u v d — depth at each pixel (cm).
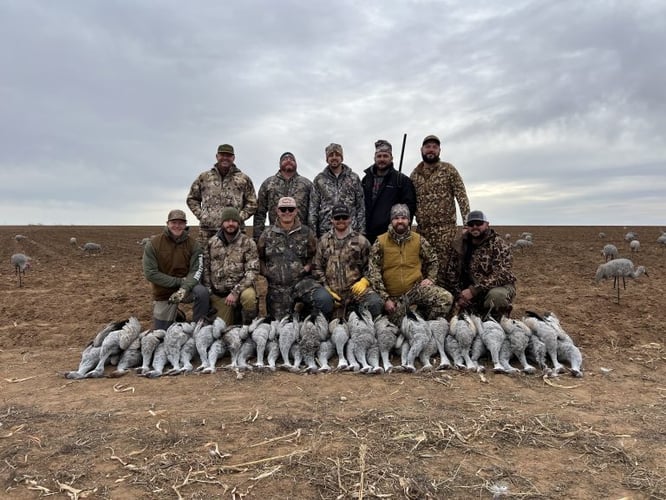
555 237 4278
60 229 6103
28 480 452
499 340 802
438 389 696
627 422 580
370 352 815
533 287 1611
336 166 1000
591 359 846
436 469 468
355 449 504
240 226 960
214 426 561
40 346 962
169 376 767
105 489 436
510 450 507
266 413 600
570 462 484
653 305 1267
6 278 1875
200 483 444
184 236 921
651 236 4231
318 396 664
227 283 943
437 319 863
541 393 682
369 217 1020
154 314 952
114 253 2980
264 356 868
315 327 829
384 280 944
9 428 563
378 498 423
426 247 935
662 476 459
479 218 903
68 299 1431
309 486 439
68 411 614
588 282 1703
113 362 822
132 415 598
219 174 1034
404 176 1004
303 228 965
